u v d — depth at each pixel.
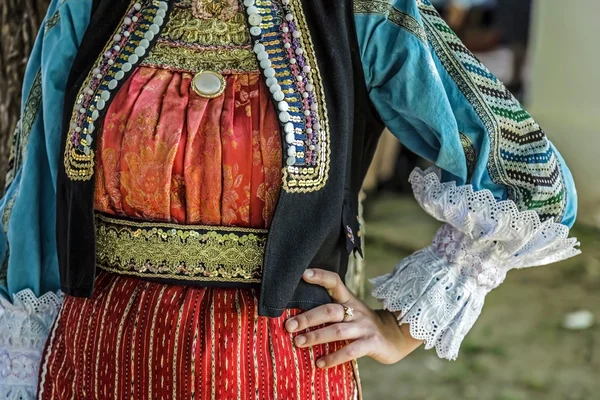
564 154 8.16
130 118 1.70
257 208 1.69
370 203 8.09
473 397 4.66
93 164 1.74
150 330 1.70
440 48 1.82
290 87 1.68
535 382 4.86
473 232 1.84
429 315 1.86
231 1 1.73
